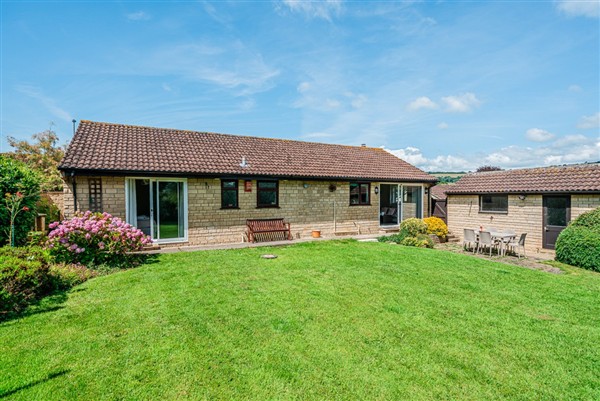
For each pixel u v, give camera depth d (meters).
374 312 5.43
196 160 12.55
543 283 7.70
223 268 8.24
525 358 4.12
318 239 13.99
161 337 4.32
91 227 8.02
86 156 10.60
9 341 4.12
